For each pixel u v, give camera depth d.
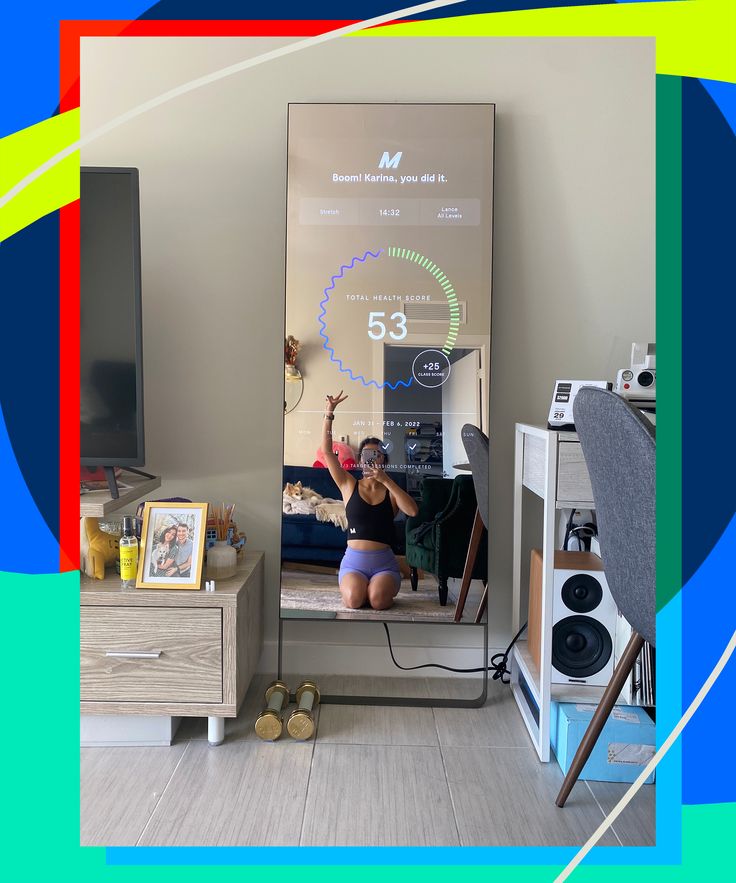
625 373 2.08
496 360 2.44
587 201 2.41
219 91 2.39
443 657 2.48
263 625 2.45
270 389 2.45
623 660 1.69
